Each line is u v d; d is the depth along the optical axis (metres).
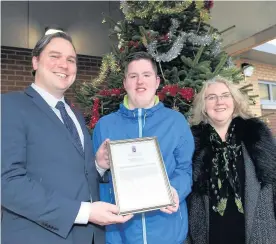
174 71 2.12
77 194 1.11
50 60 1.21
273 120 5.45
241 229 1.39
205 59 2.31
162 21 2.32
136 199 1.10
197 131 1.62
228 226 1.41
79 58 4.26
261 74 5.41
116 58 2.45
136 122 1.39
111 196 1.33
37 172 1.05
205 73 2.05
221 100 1.55
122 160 1.17
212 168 1.49
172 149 1.34
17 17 3.84
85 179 1.17
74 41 4.17
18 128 1.04
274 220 1.39
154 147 1.24
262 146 1.44
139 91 1.37
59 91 1.26
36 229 1.02
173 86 1.92
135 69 1.37
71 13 4.15
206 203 1.47
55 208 0.98
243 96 1.62
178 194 1.27
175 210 1.15
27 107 1.11
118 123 1.41
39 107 1.14
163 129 1.36
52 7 4.03
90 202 1.14
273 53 4.77
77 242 1.12
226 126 1.61
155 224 1.27
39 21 3.95
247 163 1.45
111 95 2.12
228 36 3.50
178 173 1.35
